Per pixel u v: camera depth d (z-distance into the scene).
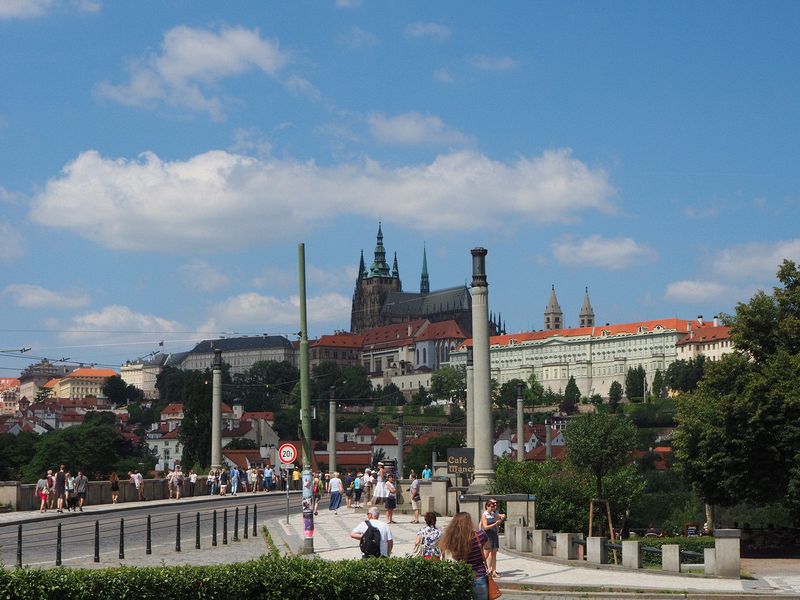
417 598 23.22
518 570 36.88
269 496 94.94
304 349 43.19
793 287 68.31
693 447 66.00
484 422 57.00
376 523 28.27
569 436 61.59
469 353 88.00
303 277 44.00
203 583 22.55
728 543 37.19
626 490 65.12
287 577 22.94
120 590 22.05
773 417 61.50
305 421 42.66
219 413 95.00
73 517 63.56
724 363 66.12
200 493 93.81
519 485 63.41
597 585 33.09
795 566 48.56
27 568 22.30
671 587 33.41
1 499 66.94
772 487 63.31
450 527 23.77
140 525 57.72
